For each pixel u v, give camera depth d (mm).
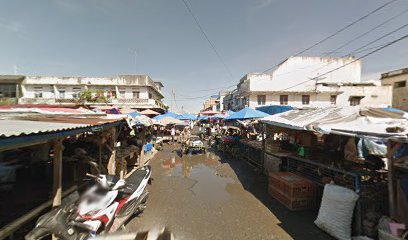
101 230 3967
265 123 9359
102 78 27078
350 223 4473
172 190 7641
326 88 26469
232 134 17500
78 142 8086
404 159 4391
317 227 5027
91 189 4160
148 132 14203
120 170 7996
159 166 11617
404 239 3621
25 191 5906
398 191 4469
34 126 3502
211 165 11914
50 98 24797
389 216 4492
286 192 6246
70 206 3695
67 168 6844
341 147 6773
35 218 4637
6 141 2568
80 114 6859
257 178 9305
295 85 26922
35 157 6867
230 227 5020
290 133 9055
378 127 4988
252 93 25688
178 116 23422
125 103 26625
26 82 25781
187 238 4555
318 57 27641
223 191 7570
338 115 6344
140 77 27516
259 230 4895
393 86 25156
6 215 4676
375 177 5422
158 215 5609
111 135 6984
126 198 4844
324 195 4965
